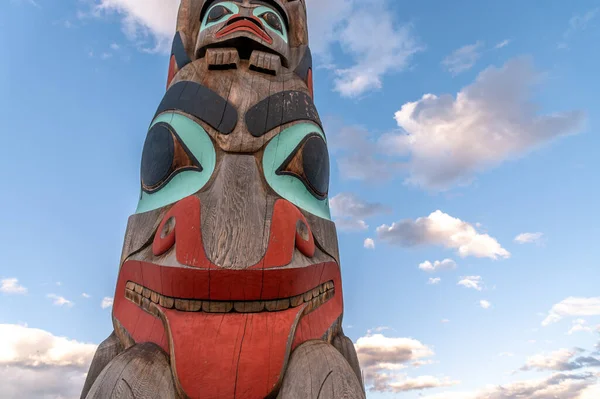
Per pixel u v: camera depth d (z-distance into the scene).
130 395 1.97
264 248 2.36
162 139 3.06
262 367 2.13
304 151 3.16
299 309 2.38
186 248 2.33
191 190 2.83
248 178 2.71
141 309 2.53
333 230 3.18
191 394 2.05
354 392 2.09
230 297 2.27
